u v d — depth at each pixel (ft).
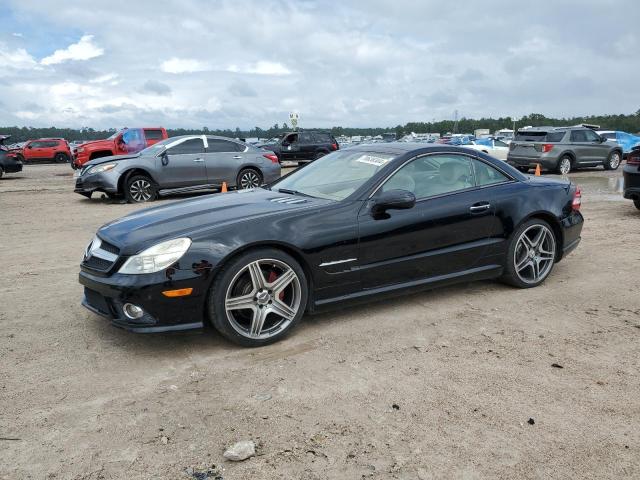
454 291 16.58
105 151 60.54
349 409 9.72
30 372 11.23
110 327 13.73
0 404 9.93
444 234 14.79
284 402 9.98
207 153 41.81
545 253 16.99
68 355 12.07
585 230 26.30
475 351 12.21
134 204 38.40
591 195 41.01
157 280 11.43
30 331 13.48
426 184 14.99
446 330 13.44
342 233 13.16
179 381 10.84
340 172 15.42
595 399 10.07
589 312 14.75
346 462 8.20
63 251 22.80
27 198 42.88
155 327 11.62
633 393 10.30
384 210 13.69
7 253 22.40
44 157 117.50
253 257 12.05
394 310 14.88
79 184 39.37
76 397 10.21
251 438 8.84
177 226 12.50
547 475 7.91
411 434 8.92
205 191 46.50
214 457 8.35
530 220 16.44
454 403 9.91
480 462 8.19
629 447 8.59
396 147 15.78
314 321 14.08
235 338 12.12
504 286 17.08
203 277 11.61
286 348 12.43
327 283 13.17
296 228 12.67
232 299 12.01
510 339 12.89
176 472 7.98
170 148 40.57
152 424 9.28
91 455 8.41
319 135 85.56
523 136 62.39
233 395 10.26
